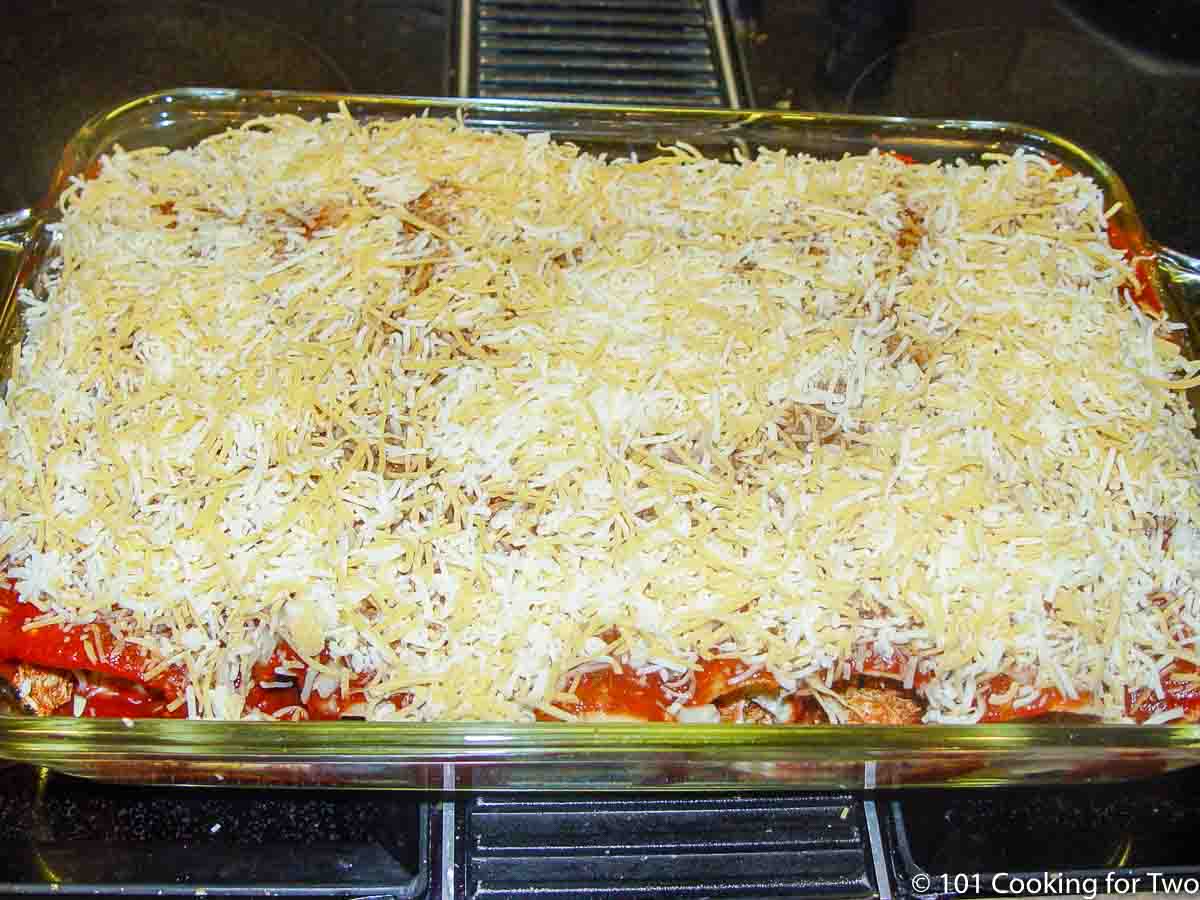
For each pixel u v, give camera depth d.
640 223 0.37
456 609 0.30
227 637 0.30
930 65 0.51
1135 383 0.34
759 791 0.33
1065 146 0.41
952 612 0.31
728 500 0.32
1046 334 0.35
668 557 0.31
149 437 0.32
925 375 0.34
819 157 0.41
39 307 0.35
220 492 0.31
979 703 0.32
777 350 0.34
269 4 0.51
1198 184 0.48
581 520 0.31
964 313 0.35
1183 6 0.54
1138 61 0.52
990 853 0.32
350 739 0.29
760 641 0.31
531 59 0.48
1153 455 0.33
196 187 0.38
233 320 0.34
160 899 0.30
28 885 0.30
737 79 0.49
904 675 0.31
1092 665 0.31
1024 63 0.51
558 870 0.31
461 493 0.31
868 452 0.33
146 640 0.31
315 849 0.31
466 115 0.40
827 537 0.31
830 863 0.32
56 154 0.46
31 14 0.49
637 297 0.35
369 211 0.36
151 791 0.32
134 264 0.35
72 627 0.31
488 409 0.32
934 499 0.32
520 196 0.38
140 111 0.39
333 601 0.30
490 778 0.31
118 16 0.49
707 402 0.33
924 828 0.32
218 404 0.32
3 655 0.31
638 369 0.33
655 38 0.49
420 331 0.34
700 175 0.39
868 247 0.37
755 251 0.36
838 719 0.32
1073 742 0.29
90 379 0.33
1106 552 0.32
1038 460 0.32
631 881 0.31
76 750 0.29
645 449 0.32
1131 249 0.39
